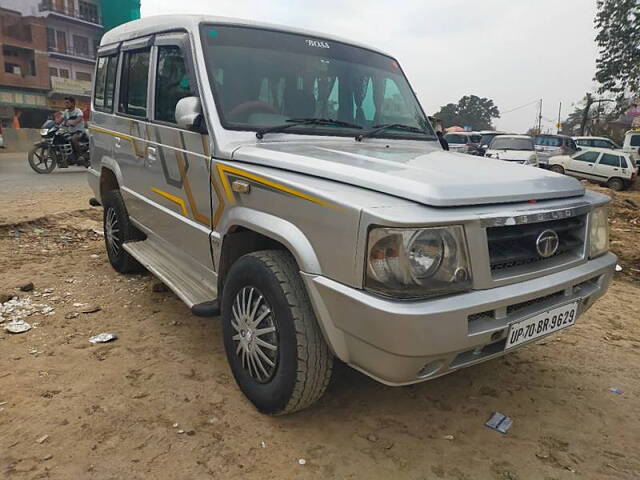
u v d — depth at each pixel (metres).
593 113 45.41
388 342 1.98
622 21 31.20
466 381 3.18
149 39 3.79
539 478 2.34
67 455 2.30
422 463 2.40
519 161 16.58
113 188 5.00
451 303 2.00
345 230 2.08
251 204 2.62
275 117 3.14
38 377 2.93
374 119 3.69
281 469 2.30
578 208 2.51
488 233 2.14
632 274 6.05
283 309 2.39
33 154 11.30
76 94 40.84
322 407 2.80
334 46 3.68
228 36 3.23
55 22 39.31
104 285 4.52
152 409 2.68
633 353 3.66
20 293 4.22
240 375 2.77
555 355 3.59
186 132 3.18
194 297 3.11
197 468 2.27
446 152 3.32
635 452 2.55
